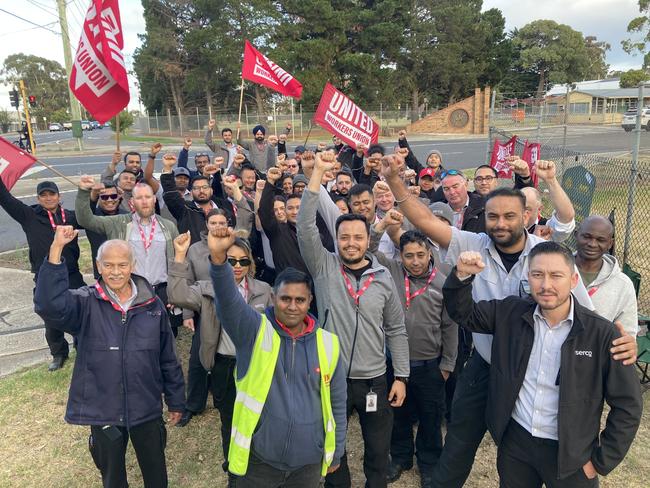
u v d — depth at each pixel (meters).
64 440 4.43
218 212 4.17
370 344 3.29
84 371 3.11
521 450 2.71
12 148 5.30
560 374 2.52
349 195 4.50
